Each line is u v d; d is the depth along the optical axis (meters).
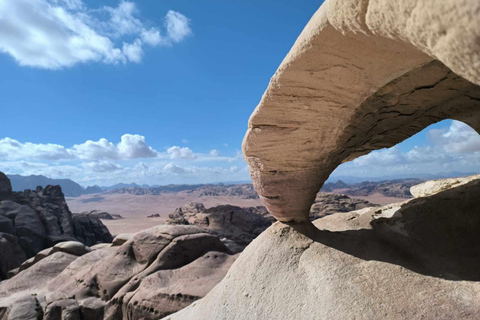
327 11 1.95
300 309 3.51
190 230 12.77
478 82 1.06
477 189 4.55
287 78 2.83
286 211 4.72
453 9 0.96
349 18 1.73
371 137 4.93
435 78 3.42
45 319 9.14
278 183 4.36
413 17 1.18
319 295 3.54
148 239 12.04
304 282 3.87
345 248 4.23
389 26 1.43
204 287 8.80
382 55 2.37
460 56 1.03
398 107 4.00
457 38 0.99
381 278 3.46
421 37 1.22
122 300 9.34
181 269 10.37
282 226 4.94
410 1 1.14
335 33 2.16
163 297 8.53
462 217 4.17
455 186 5.14
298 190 4.43
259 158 4.03
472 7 0.89
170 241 11.70
